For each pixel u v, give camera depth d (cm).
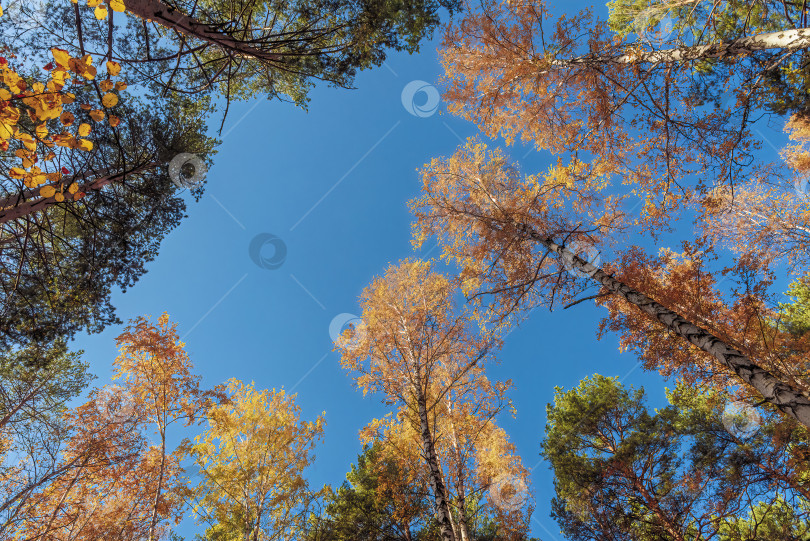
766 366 613
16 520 716
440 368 910
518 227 714
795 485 618
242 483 905
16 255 484
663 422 931
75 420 814
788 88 523
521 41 645
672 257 780
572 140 672
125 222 558
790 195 798
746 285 605
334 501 1067
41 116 237
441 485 617
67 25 463
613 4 748
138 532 812
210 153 679
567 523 928
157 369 905
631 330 668
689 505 761
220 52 539
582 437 1034
